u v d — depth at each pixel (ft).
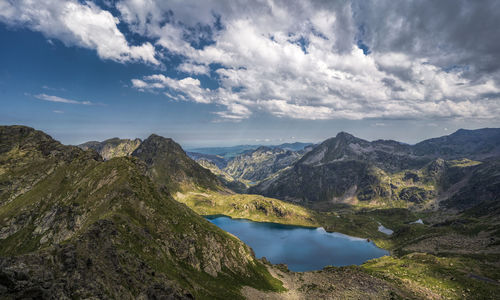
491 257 565.53
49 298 130.62
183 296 223.71
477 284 383.24
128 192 447.83
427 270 475.31
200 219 568.41
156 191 514.68
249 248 565.94
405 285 401.90
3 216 588.09
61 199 587.68
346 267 568.00
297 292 389.19
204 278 335.47
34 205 601.62
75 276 163.22
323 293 371.56
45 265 155.22
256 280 410.52
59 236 470.80
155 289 213.25
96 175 582.76
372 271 511.81
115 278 191.72
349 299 340.39
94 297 155.33
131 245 283.18
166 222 415.64
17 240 520.01
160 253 312.91
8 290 120.78
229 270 404.36
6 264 135.85
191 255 371.97
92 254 205.87
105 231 270.87
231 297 302.45
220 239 472.44
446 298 345.92
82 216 469.57
